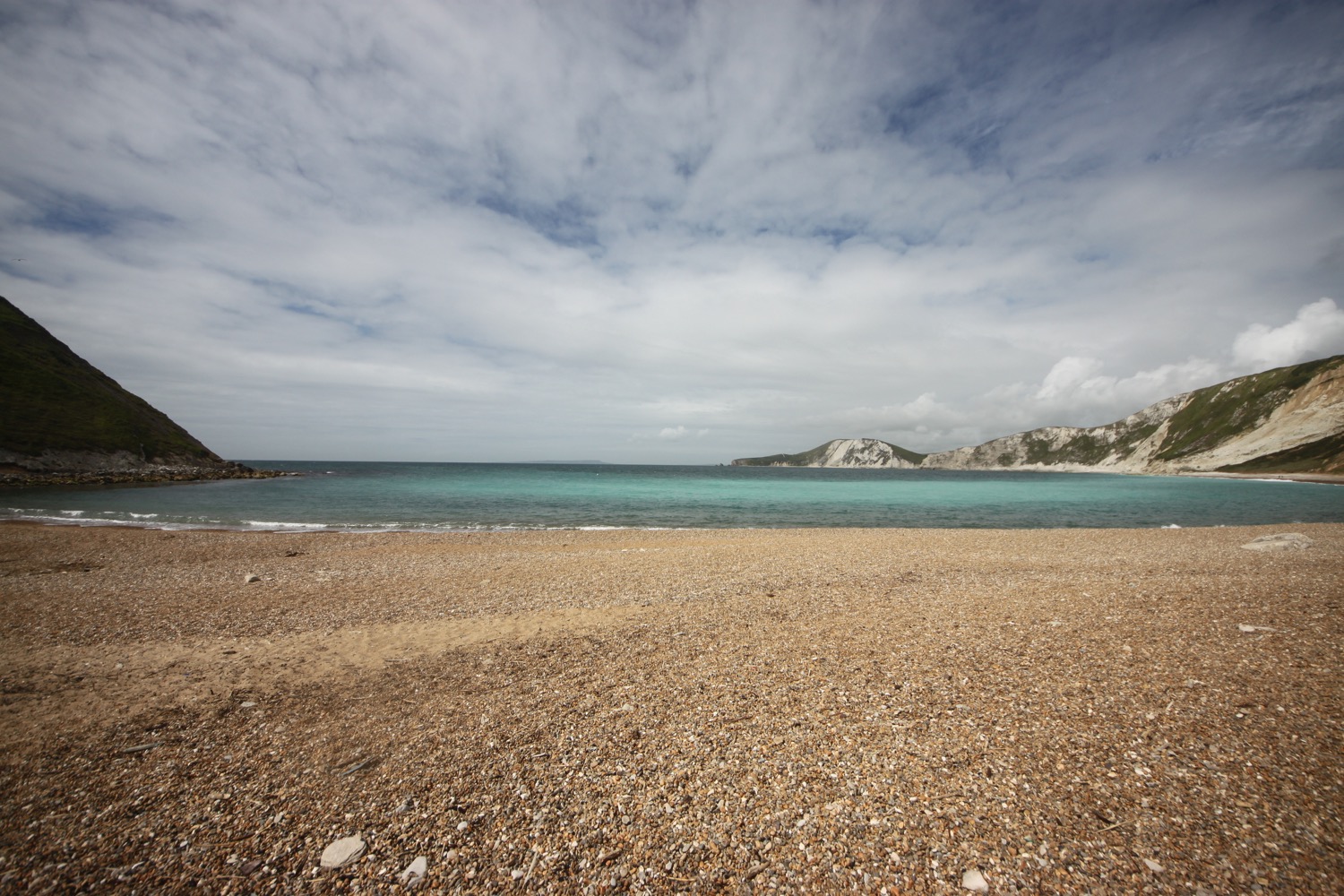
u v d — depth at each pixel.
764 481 102.31
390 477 95.25
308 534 27.17
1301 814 4.60
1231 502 55.59
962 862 4.32
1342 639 8.55
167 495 48.84
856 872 4.29
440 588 15.11
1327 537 24.22
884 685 7.60
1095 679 7.45
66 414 70.12
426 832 4.85
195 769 5.97
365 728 6.86
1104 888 4.01
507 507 44.16
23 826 4.99
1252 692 6.82
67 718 7.28
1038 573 16.45
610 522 35.78
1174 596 11.84
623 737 6.42
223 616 12.34
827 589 14.57
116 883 4.32
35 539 23.09
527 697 7.69
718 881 4.25
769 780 5.46
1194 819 4.63
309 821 5.04
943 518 41.28
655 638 10.30
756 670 8.41
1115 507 49.94
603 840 4.70
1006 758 5.65
